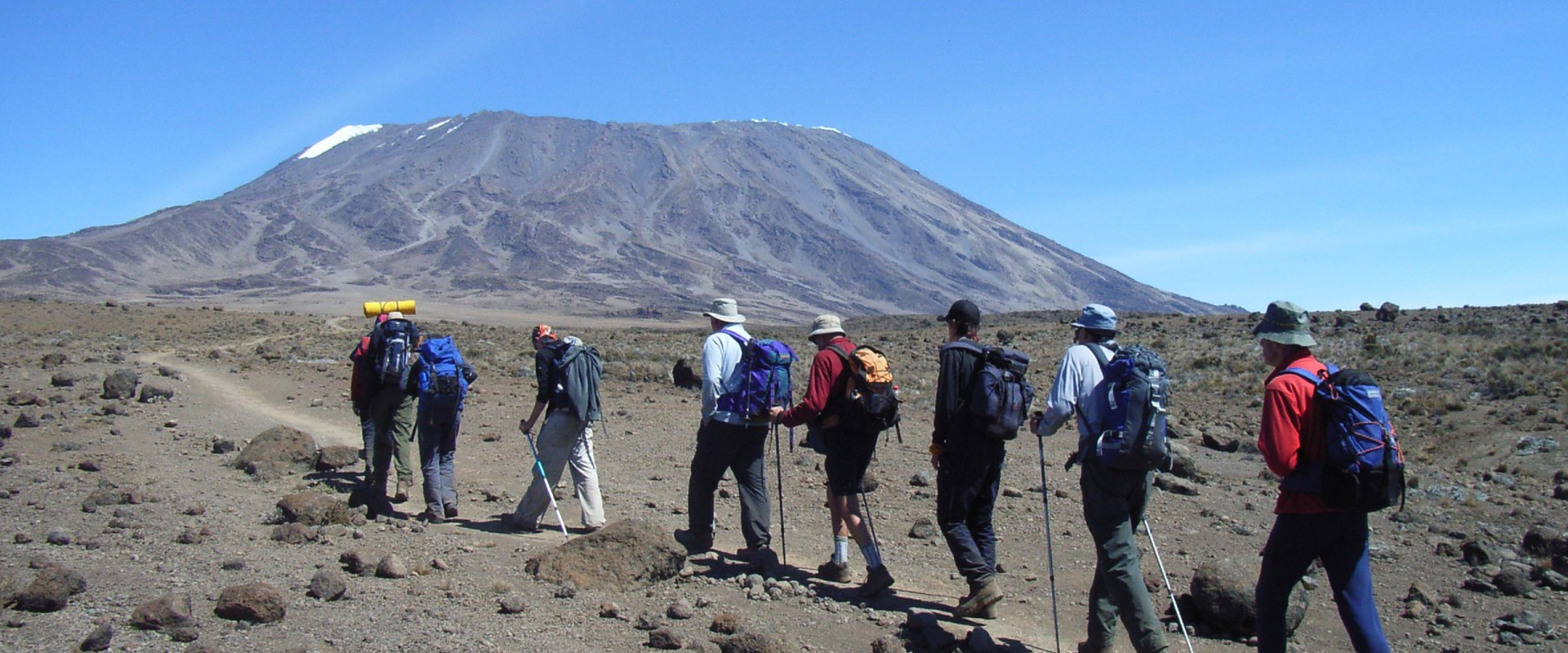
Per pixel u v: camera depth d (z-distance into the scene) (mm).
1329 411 4941
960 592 7363
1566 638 6648
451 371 8977
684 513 9695
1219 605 6523
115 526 7758
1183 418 19844
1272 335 5195
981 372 6285
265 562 6945
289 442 11281
